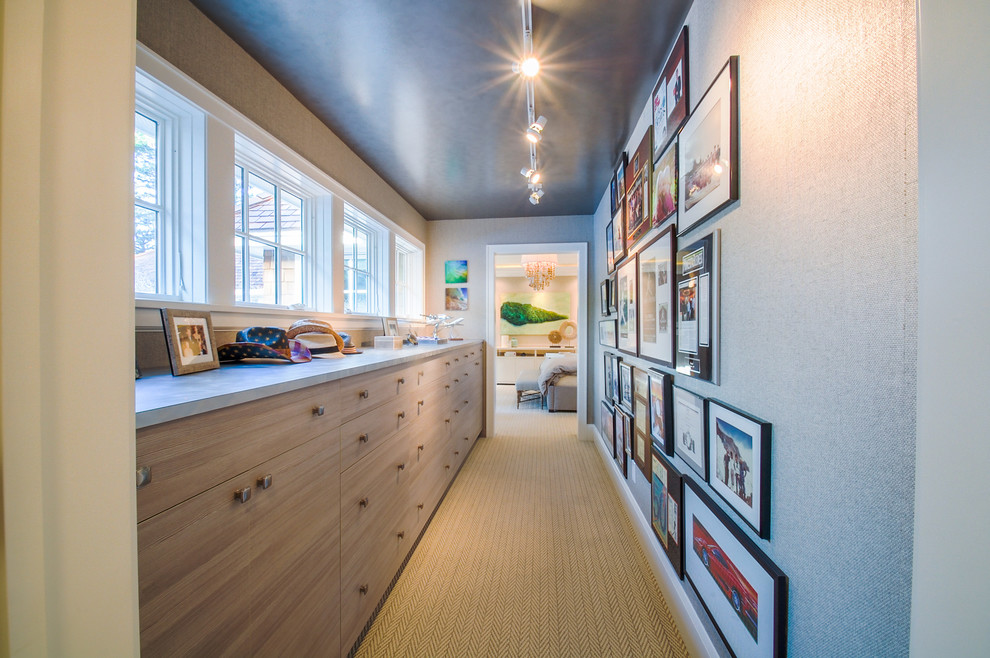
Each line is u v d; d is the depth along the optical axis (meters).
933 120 0.49
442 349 2.45
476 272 4.36
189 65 1.40
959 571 0.46
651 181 1.94
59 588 0.38
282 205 2.20
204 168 1.48
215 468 0.75
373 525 1.48
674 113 1.59
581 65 1.77
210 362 1.27
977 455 0.44
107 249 0.42
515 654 1.41
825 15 0.76
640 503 2.19
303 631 1.03
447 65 1.77
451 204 3.88
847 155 0.70
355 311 3.00
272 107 1.84
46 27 0.38
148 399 0.69
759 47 1.00
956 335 0.46
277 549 0.93
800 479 0.84
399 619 1.57
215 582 0.75
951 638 0.47
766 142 0.97
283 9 1.44
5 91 0.35
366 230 3.18
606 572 1.88
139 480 0.59
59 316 0.38
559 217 4.28
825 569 0.76
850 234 0.70
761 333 0.99
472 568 1.91
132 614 0.45
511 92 1.98
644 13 1.47
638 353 2.16
